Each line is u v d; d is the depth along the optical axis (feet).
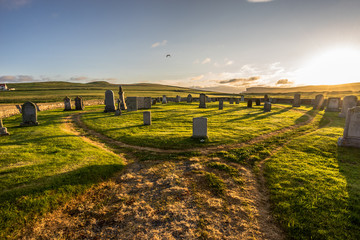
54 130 46.70
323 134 40.27
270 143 36.60
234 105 116.26
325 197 18.08
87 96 191.31
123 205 18.38
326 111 81.87
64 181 20.97
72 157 27.81
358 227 14.35
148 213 17.12
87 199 19.31
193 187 21.40
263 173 24.57
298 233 14.42
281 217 16.20
